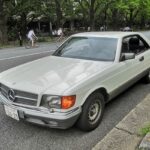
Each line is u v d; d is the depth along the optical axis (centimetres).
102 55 557
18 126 492
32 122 428
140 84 745
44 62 551
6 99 454
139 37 679
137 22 7162
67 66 510
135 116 504
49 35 4128
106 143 419
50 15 3788
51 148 420
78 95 424
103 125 494
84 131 466
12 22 3684
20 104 430
